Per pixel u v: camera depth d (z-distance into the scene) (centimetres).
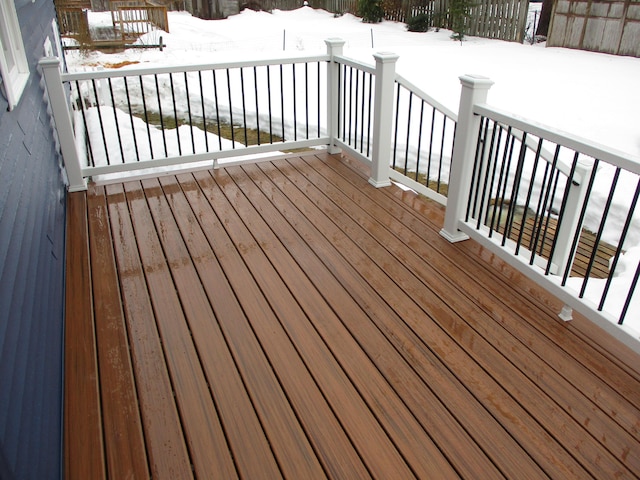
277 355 200
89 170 350
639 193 179
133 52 993
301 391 183
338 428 168
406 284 247
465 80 254
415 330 215
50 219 249
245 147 391
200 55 967
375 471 153
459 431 167
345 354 201
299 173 380
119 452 160
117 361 197
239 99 695
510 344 207
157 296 236
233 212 318
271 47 1045
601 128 554
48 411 155
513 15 1055
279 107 654
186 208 322
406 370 193
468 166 270
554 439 165
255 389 183
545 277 227
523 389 185
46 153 280
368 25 1319
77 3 1114
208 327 215
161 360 197
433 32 1205
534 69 816
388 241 287
